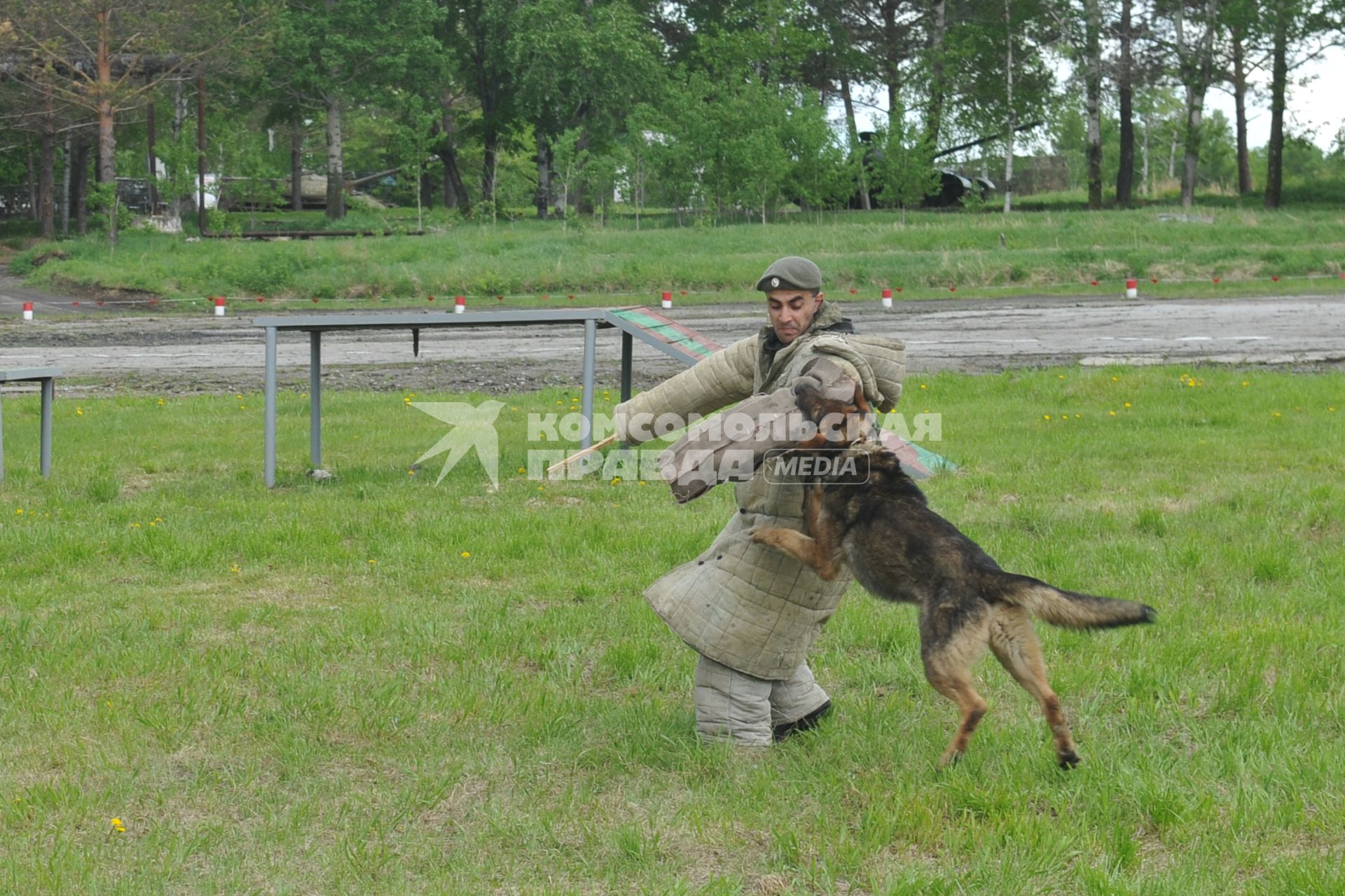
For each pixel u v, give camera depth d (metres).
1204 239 33.91
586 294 29.61
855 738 4.66
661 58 53.44
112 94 38.56
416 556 7.79
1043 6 44.69
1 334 23.50
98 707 5.04
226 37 40.84
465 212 49.69
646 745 4.65
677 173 42.06
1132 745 4.59
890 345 4.42
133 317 26.78
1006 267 30.20
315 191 61.09
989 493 9.56
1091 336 20.86
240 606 6.72
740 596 4.46
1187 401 14.05
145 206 52.41
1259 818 3.91
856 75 54.09
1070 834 3.82
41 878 3.54
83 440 12.72
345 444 12.33
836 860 3.68
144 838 3.90
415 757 4.59
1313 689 5.22
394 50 44.91
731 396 4.71
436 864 3.73
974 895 3.49
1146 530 8.34
